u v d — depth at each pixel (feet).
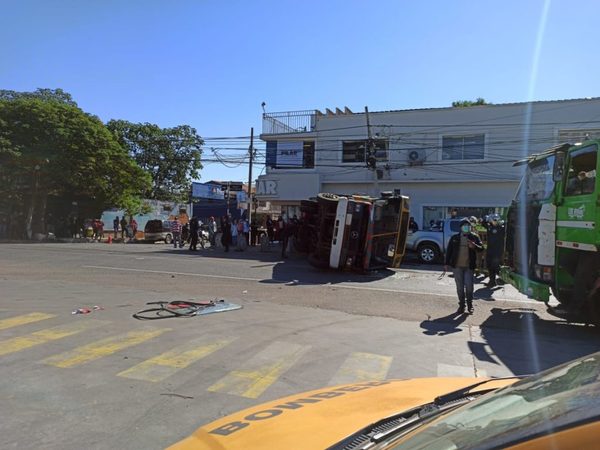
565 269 28.71
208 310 29.45
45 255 65.51
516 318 31.35
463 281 32.40
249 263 59.77
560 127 77.10
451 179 82.07
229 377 17.85
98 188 111.65
